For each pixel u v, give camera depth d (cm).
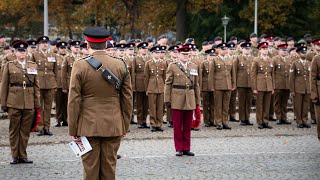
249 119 2209
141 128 2058
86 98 901
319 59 1602
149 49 2159
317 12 4725
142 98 2062
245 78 2123
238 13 4725
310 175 1259
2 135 1841
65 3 4928
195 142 1723
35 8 4962
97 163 907
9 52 1869
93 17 5319
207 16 4872
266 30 4700
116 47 2000
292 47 2194
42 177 1223
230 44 2170
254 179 1216
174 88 1474
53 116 2352
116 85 902
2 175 1241
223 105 2041
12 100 1341
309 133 1930
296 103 2081
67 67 1980
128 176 1238
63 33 5431
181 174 1262
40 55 1844
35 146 1625
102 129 890
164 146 1645
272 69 2069
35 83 1376
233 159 1446
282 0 4550
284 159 1450
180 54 1486
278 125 2147
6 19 6316
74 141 902
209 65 2070
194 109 1487
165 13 4838
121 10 4984
